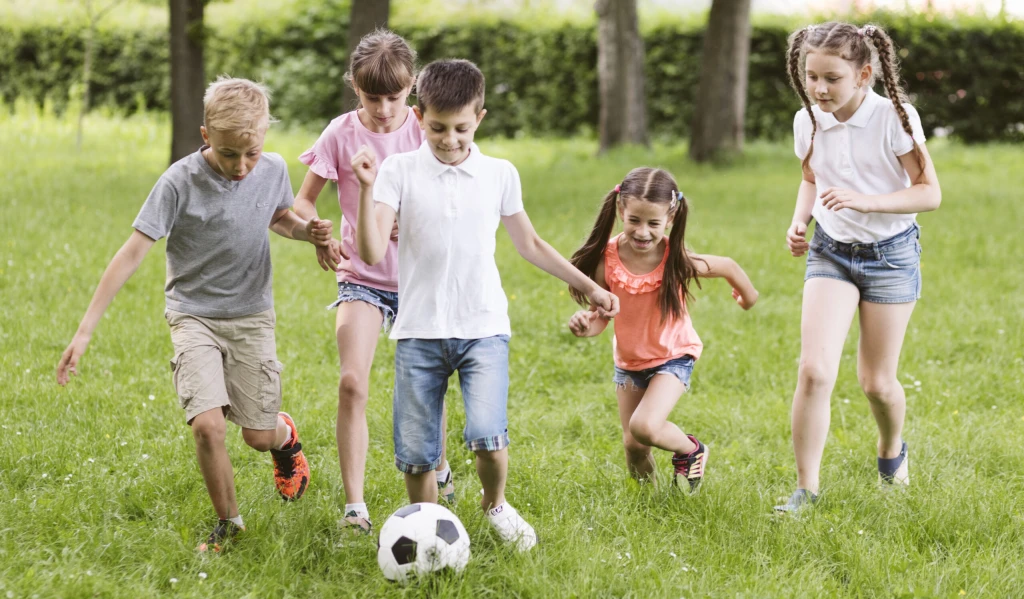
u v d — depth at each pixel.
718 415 7.02
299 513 4.98
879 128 5.20
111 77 29.28
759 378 7.93
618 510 5.18
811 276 5.51
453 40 28.67
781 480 5.91
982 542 4.92
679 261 5.14
